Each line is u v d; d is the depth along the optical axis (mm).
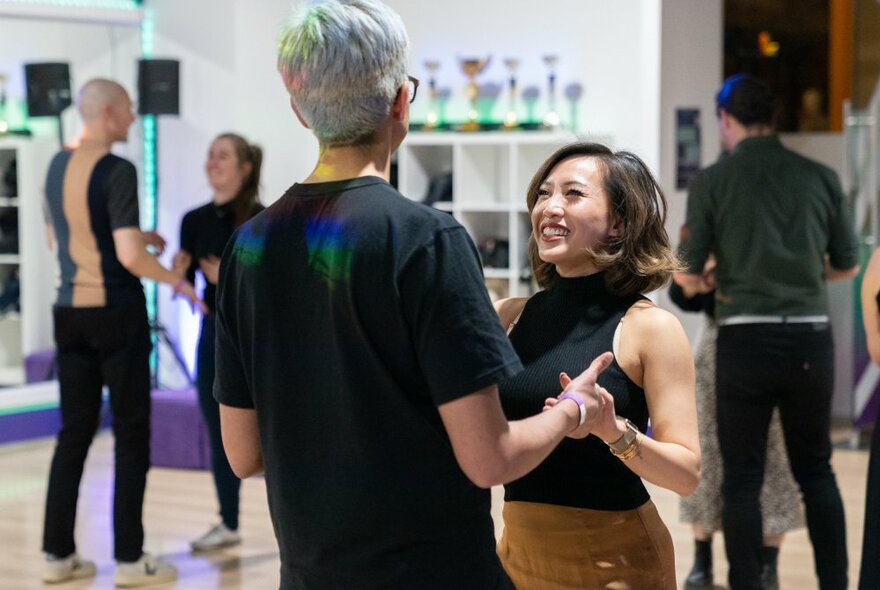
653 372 2236
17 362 8086
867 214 7250
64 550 4723
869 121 7285
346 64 1740
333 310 1763
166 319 8133
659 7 7023
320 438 1816
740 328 3988
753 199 3990
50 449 7488
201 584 4656
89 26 8086
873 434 3041
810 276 3975
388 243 1732
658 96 7090
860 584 3039
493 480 1729
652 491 6133
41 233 8102
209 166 5020
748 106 4035
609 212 2303
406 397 1765
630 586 2232
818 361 3961
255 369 1879
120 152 8219
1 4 7695
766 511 4445
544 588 2279
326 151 1840
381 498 1779
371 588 1806
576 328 2312
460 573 1806
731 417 4004
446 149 7680
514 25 7363
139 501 4652
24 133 8086
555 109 7277
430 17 7566
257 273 1850
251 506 5875
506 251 7379
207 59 7805
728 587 4172
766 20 9336
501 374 1718
